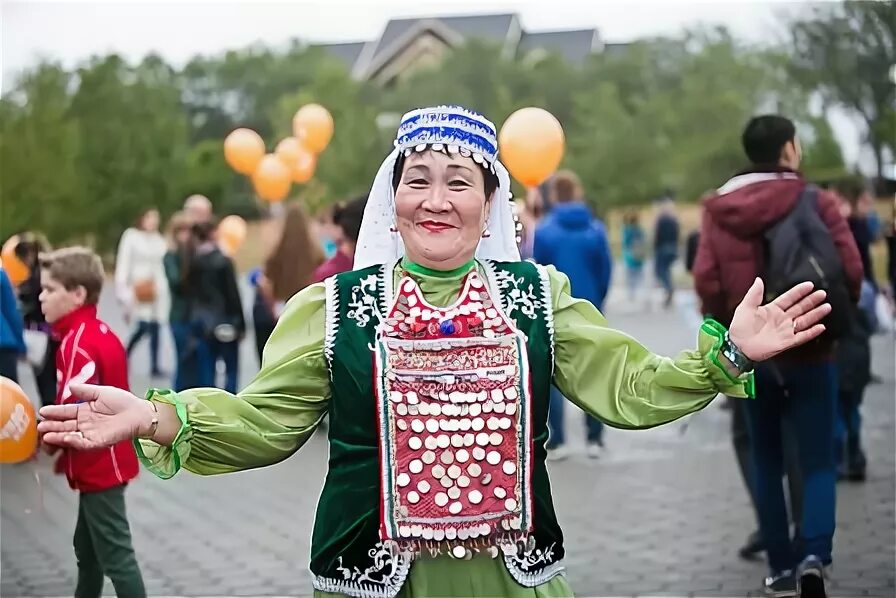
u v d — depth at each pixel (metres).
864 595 4.82
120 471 4.30
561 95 41.12
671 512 6.42
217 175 35.16
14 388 3.67
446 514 2.55
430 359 2.62
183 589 5.13
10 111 26.45
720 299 4.81
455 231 2.67
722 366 2.59
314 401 2.71
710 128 36.19
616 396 2.69
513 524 2.59
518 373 2.61
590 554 5.57
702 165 36.06
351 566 2.61
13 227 25.41
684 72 38.62
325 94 36.16
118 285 12.76
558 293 2.77
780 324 2.59
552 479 7.40
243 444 2.60
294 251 9.55
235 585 5.19
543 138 6.71
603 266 8.14
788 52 26.20
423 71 42.69
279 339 2.72
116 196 31.39
